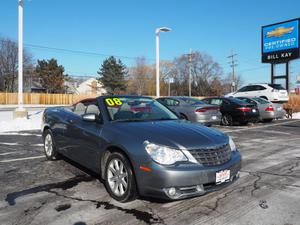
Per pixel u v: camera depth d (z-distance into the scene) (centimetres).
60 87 7888
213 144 444
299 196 496
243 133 1304
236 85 9231
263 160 766
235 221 400
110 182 479
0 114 2341
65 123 641
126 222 395
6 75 7269
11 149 874
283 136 1211
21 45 1584
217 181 430
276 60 2844
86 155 555
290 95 2650
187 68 8688
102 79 8281
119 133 476
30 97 5381
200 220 402
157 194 414
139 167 426
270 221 401
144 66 9119
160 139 433
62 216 414
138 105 595
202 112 1268
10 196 489
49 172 627
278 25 2809
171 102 1368
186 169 409
